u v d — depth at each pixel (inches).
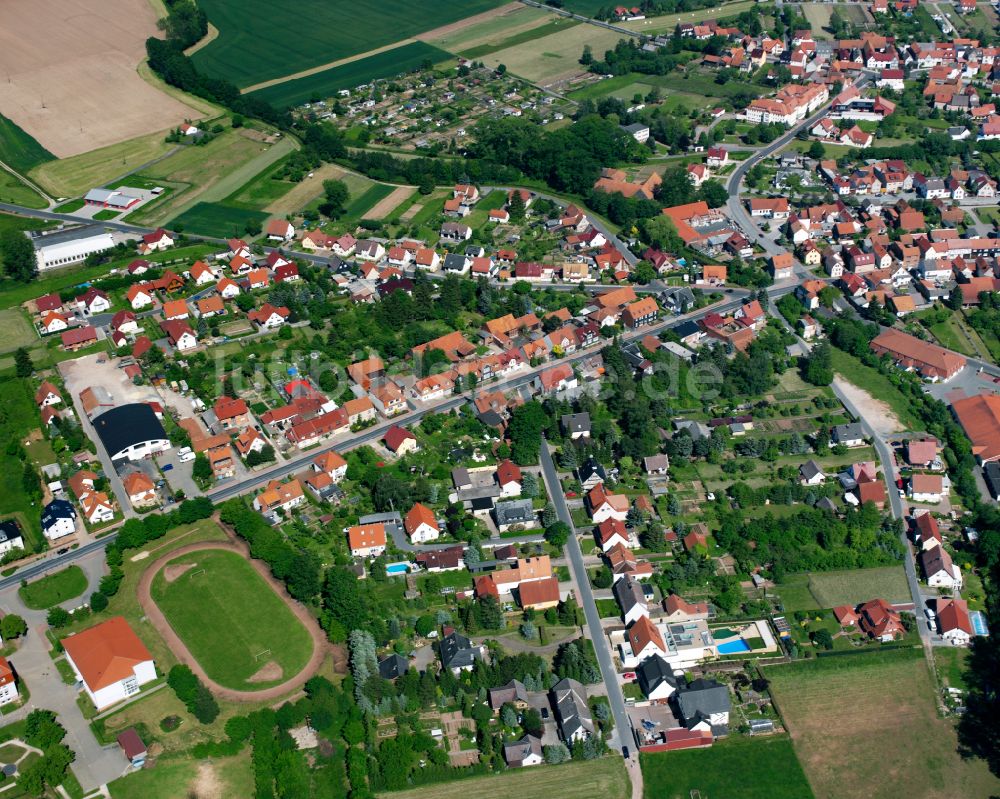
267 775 7455.7
